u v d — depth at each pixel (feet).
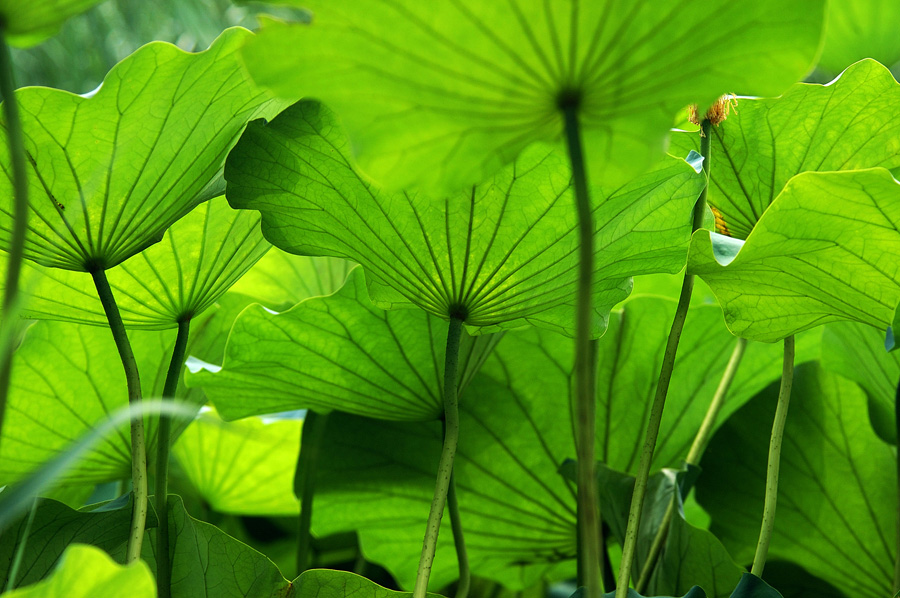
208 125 11.82
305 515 13.71
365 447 13.80
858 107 12.56
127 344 11.87
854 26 15.21
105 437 13.08
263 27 10.50
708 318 13.67
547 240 12.03
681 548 12.67
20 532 11.86
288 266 14.97
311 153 11.85
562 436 13.80
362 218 11.98
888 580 13.71
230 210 12.35
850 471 13.76
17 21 10.62
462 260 12.05
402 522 14.03
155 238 11.96
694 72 10.59
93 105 11.46
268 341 12.87
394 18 10.44
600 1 10.41
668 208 12.09
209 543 12.07
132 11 23.99
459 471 13.82
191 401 13.42
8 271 10.53
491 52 10.50
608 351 13.80
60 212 11.71
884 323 11.99
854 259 11.72
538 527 13.94
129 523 11.96
